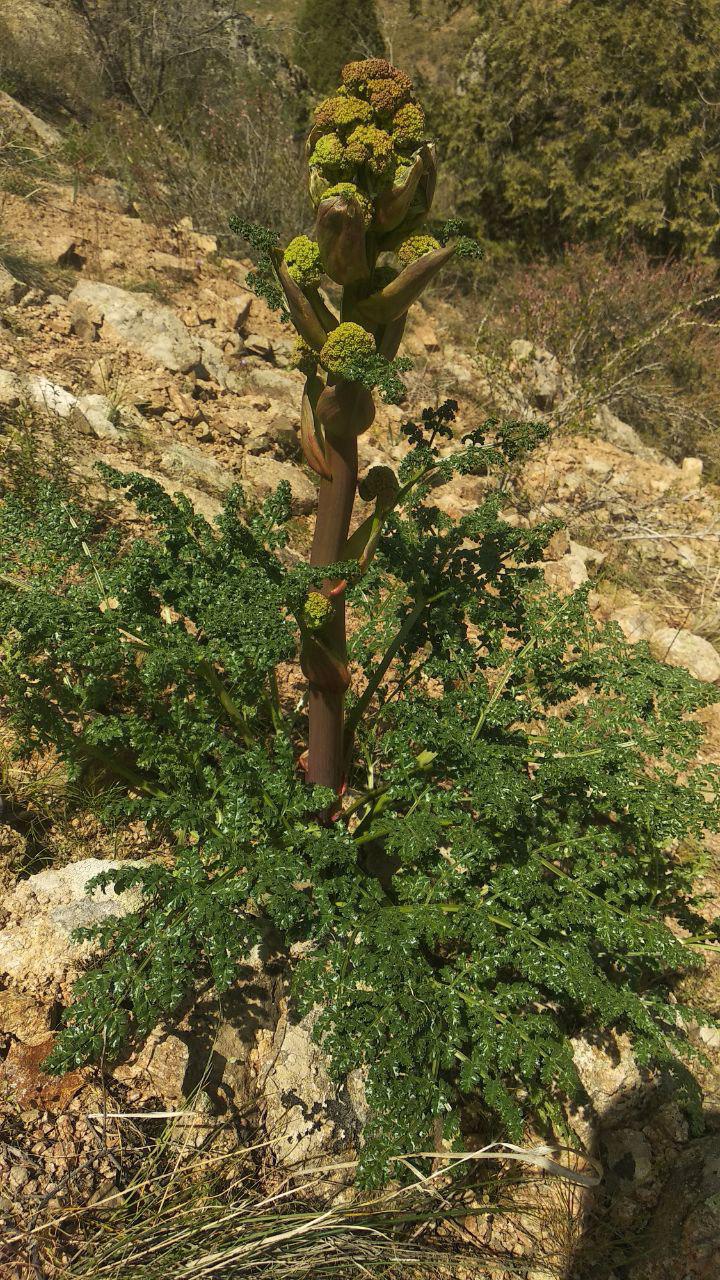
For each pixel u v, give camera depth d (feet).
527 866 7.54
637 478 21.42
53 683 8.16
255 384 17.90
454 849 7.37
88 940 7.36
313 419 7.03
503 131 35.88
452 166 37.37
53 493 8.96
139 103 31.55
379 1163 6.31
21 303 16.67
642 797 8.37
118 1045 6.51
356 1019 6.63
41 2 32.04
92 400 14.32
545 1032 7.01
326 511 7.34
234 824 7.25
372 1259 6.86
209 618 7.22
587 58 34.65
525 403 21.24
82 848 8.50
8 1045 6.73
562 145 35.96
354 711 9.05
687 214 35.83
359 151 6.07
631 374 23.15
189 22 34.81
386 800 8.61
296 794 7.68
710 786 12.19
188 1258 6.26
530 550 9.87
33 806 8.60
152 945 6.64
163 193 24.95
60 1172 6.23
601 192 35.68
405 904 8.03
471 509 16.60
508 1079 8.23
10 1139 6.28
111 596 8.31
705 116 35.19
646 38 33.76
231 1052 7.30
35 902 7.63
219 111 32.07
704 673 14.66
